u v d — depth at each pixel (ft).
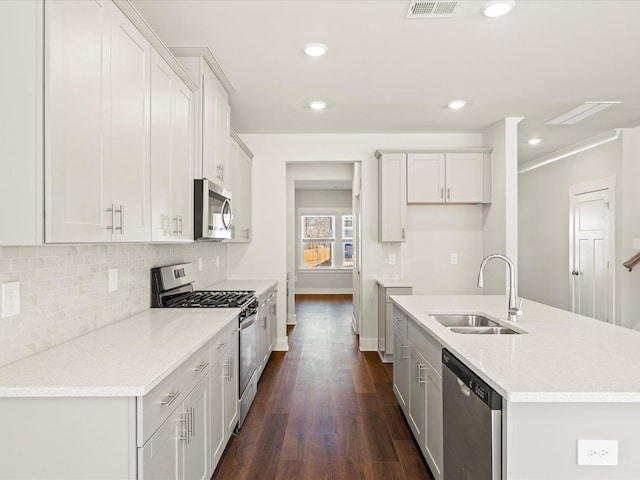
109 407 4.58
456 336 6.98
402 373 10.41
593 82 11.58
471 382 5.52
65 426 4.57
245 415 10.38
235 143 13.57
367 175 17.10
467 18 8.19
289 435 9.75
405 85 11.74
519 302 8.65
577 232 19.97
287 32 8.70
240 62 10.15
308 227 36.35
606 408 4.66
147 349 6.02
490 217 16.24
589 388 4.63
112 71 5.63
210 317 8.48
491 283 16.06
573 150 19.57
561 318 8.65
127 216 6.05
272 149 17.17
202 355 6.87
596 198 18.51
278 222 17.17
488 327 8.44
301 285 36.09
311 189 36.06
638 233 16.61
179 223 8.29
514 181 14.92
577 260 19.97
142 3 7.59
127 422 4.58
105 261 7.66
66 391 4.51
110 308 7.84
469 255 17.16
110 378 4.78
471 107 13.75
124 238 5.96
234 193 13.46
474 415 5.41
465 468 5.77
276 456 8.80
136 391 4.51
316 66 10.42
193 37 8.89
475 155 16.11
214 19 8.18
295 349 17.49
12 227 4.29
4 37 4.27
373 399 11.96
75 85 4.76
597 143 17.90
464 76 11.11
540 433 4.68
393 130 16.58
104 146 5.41
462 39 9.05
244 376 10.11
